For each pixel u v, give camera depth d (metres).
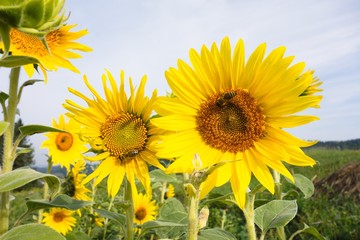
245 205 0.49
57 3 0.36
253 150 0.48
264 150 0.47
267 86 0.47
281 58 0.47
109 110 0.55
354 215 1.77
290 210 0.52
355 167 2.73
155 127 0.54
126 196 0.54
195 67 0.50
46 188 0.86
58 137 1.00
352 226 1.59
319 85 0.67
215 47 0.50
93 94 0.55
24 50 0.55
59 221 1.06
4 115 0.49
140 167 0.53
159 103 0.51
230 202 0.57
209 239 0.46
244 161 0.48
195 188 0.34
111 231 1.10
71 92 0.54
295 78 0.46
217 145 0.49
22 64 0.41
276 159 0.45
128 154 0.53
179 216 0.61
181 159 0.48
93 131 0.55
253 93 0.49
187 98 0.51
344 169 2.81
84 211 1.26
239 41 0.49
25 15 0.34
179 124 0.50
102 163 0.53
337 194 2.58
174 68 0.50
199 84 0.51
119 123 0.54
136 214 1.01
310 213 1.84
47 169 0.98
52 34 0.58
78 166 1.00
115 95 0.55
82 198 1.00
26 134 0.49
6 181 0.40
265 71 0.47
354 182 2.59
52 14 0.35
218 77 0.50
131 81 0.55
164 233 0.60
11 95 0.49
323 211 1.87
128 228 0.53
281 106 0.47
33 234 0.37
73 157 1.00
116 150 0.53
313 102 0.45
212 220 1.78
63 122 1.01
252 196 0.50
